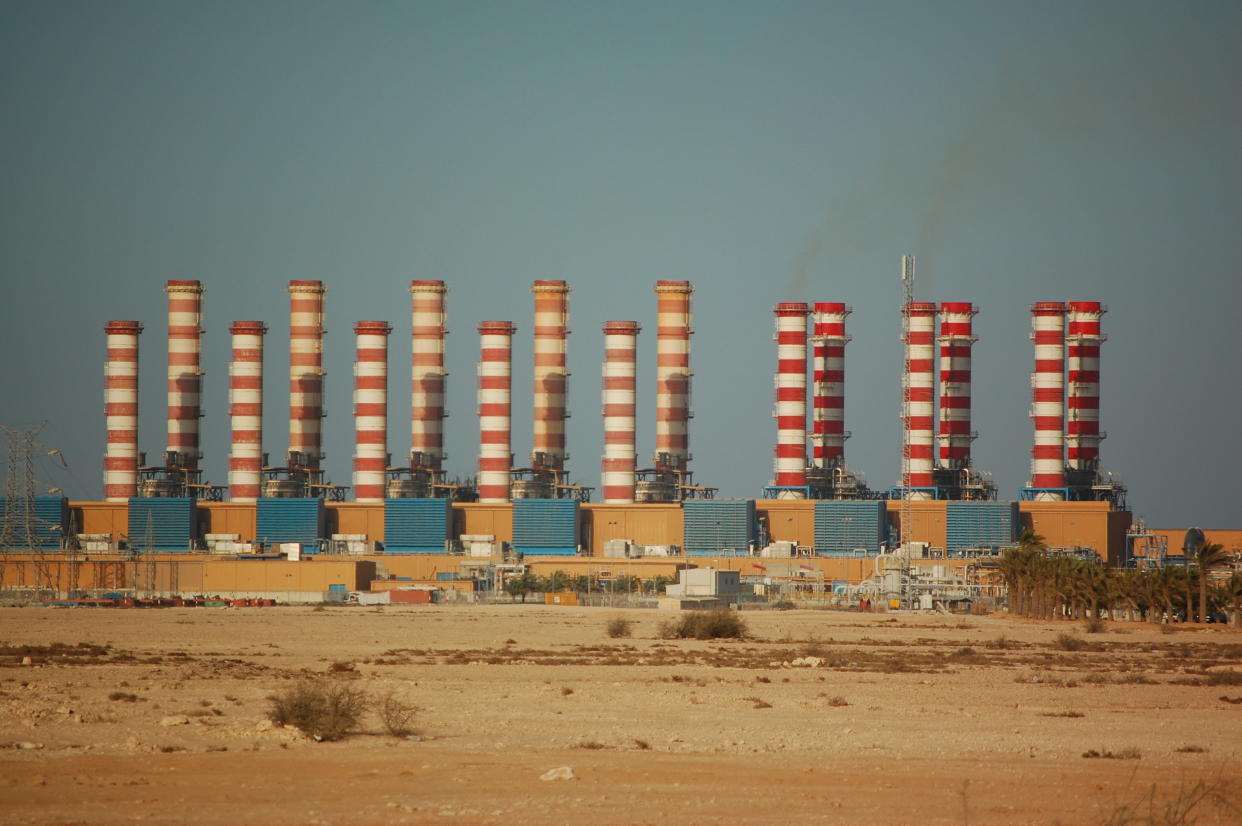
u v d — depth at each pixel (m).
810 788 109.00
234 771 112.06
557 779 109.44
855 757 130.00
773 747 137.00
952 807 102.38
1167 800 107.31
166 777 108.94
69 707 162.00
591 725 154.62
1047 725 167.12
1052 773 121.31
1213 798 105.44
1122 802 106.12
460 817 94.69
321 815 94.81
